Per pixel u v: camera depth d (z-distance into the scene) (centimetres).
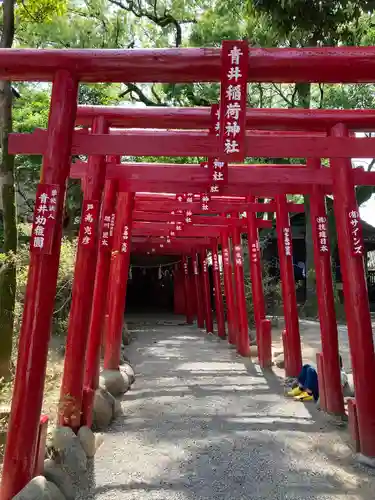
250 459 500
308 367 775
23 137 440
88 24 1560
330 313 689
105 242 747
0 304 595
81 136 477
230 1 1323
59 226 419
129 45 1709
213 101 1641
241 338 1200
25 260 838
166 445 543
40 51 425
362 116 567
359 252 536
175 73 430
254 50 428
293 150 496
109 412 622
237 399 756
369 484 442
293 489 431
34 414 388
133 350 1292
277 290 1955
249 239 1122
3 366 583
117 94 1559
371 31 1011
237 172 663
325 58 421
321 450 527
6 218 616
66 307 1066
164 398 764
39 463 402
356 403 521
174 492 425
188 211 1148
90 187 617
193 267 2028
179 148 493
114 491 425
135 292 2830
